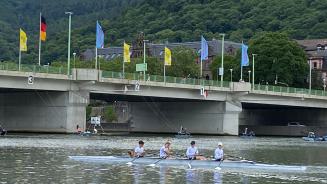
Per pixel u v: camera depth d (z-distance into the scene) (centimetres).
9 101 12762
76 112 11894
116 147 8700
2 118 12862
